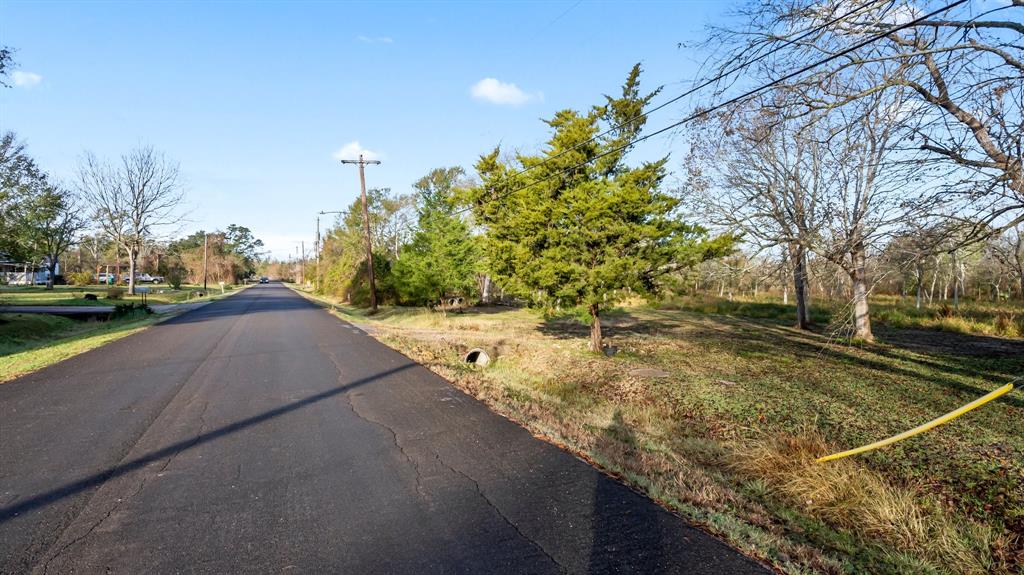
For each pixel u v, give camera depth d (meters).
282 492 4.30
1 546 3.38
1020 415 7.55
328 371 9.86
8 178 20.19
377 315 26.44
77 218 44.88
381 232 43.12
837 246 9.10
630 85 13.51
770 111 8.08
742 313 29.94
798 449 5.59
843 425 7.07
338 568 3.17
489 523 3.79
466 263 23.64
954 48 6.26
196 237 106.88
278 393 7.95
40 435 5.73
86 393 7.78
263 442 5.61
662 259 12.09
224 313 25.64
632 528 3.75
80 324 19.64
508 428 6.24
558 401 8.25
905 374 10.95
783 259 14.29
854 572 3.39
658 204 12.03
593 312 13.80
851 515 4.36
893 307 28.70
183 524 3.72
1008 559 3.80
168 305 33.16
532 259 13.07
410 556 3.32
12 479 4.50
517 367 12.03
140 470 4.75
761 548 3.54
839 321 8.50
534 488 4.45
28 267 56.34
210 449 5.35
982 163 6.21
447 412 6.96
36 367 9.88
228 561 3.23
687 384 9.84
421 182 41.03
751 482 5.06
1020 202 6.00
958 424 7.09
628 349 14.72
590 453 5.35
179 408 6.98
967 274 26.09
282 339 14.91
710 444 6.30
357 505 4.07
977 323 20.20
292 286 88.38
